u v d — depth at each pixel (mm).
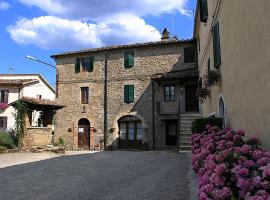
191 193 7207
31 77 35156
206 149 6066
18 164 13836
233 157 4418
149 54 24453
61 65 27250
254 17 5910
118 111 24875
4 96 32219
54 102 21219
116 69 25297
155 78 23281
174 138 23375
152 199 6953
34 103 19500
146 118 23922
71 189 8312
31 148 19312
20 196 7660
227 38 8852
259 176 3635
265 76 5352
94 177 10117
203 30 16250
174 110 23250
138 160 14594
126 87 24812
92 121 25562
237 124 7688
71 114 26297
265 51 5297
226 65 9133
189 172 10195
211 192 3953
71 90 26578
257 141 5602
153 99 23844
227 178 3963
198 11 17141
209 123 10188
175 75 23125
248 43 6426
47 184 9094
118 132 24891
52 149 19250
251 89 6320
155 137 23531
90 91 25906
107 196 7395
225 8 9070
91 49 26031
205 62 15461
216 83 10977
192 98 23188
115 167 12359
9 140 19406
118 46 25047
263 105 5508
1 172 11617
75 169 12062
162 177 9594
